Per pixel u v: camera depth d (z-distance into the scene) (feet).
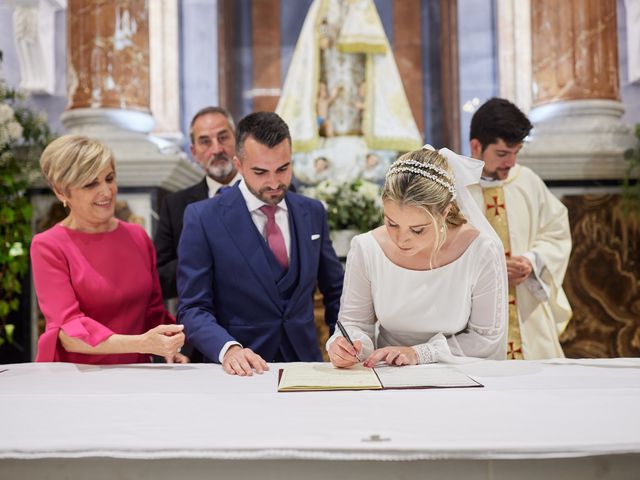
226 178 11.88
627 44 22.62
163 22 23.66
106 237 8.42
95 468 4.55
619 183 13.58
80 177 7.84
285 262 8.72
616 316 13.43
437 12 25.16
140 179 14.28
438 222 6.93
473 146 10.20
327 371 7.06
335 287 9.20
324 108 20.45
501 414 5.11
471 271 7.59
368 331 8.19
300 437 4.52
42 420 5.12
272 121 8.19
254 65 25.35
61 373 7.13
